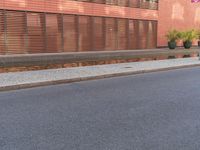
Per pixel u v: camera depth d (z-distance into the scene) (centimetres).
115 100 859
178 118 670
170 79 1297
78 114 702
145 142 518
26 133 565
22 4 2342
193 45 4269
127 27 3259
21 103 820
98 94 948
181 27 4069
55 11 2567
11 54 2314
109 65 1734
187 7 4141
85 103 820
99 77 1317
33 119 659
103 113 711
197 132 573
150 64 1822
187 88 1065
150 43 3572
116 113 712
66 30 2678
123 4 3172
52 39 2583
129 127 602
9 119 659
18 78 1199
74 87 1087
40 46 2506
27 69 1549
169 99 874
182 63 1916
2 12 2233
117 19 3133
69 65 1772
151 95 934
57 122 636
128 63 1875
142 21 3425
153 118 669
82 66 1691
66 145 503
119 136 548
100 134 559
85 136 548
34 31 2450
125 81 1234
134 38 3356
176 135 555
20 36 2364
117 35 3156
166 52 2953
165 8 3725
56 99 873
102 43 3014
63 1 2616
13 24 2308
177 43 3884
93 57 2309
